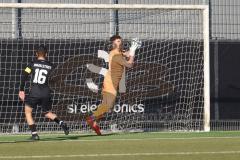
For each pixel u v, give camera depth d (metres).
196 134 41.31
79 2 49.16
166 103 46.81
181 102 47.06
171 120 46.75
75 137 38.94
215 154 27.28
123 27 48.16
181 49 47.53
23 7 43.75
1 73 45.59
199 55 47.69
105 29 48.06
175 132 44.00
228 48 47.28
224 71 47.09
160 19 48.53
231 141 34.72
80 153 27.98
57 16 47.72
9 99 45.47
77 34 47.78
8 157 26.34
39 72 38.03
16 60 45.88
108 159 25.45
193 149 29.73
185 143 33.34
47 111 39.31
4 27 47.09
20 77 45.84
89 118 40.25
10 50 45.81
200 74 47.50
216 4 49.94
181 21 48.66
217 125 47.03
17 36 47.16
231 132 43.69
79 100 45.72
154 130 46.31
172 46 47.47
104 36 48.00
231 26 50.09
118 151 28.88
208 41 45.22
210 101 47.00
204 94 45.22
